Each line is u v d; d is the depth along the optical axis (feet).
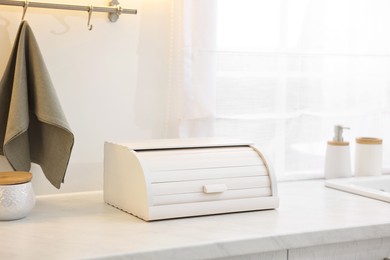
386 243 5.16
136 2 6.17
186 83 6.32
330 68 7.20
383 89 7.56
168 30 6.34
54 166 5.48
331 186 6.55
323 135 7.26
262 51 6.77
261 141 6.92
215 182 5.09
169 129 6.44
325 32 7.09
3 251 4.02
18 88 5.28
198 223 4.83
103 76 6.07
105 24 6.03
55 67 5.84
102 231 4.56
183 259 4.19
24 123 5.26
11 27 5.62
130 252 4.02
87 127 6.04
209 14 6.28
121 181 5.26
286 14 6.81
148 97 6.31
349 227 4.82
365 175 7.11
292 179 7.11
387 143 7.73
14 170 5.43
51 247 4.12
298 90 7.04
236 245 4.37
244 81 6.73
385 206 5.62
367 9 7.31
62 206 5.44
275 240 4.51
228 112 6.70
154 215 4.82
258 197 5.28
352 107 7.39
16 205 4.82
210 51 6.32
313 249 4.80
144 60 6.26
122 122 6.21
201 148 5.40
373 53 7.41
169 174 4.94
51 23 5.79
